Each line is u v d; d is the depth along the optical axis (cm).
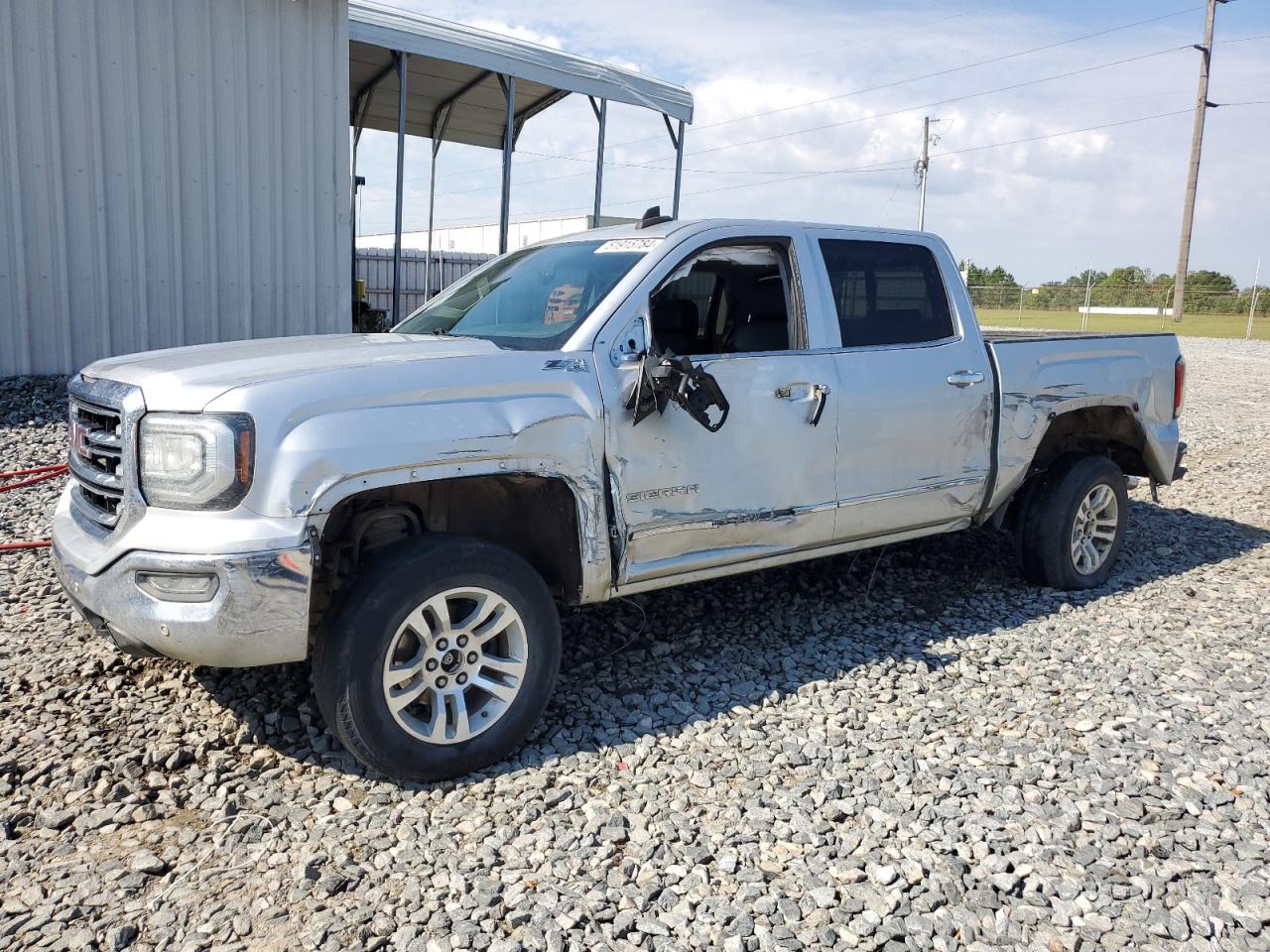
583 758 361
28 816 315
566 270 442
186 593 314
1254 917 277
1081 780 352
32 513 648
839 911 278
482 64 1291
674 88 1514
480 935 264
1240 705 419
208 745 364
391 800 332
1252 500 850
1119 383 571
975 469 515
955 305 516
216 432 313
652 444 396
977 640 492
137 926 265
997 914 277
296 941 260
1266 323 4194
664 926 269
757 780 348
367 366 343
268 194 1091
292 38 1080
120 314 1016
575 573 386
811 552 467
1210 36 3891
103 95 978
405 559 330
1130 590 582
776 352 441
